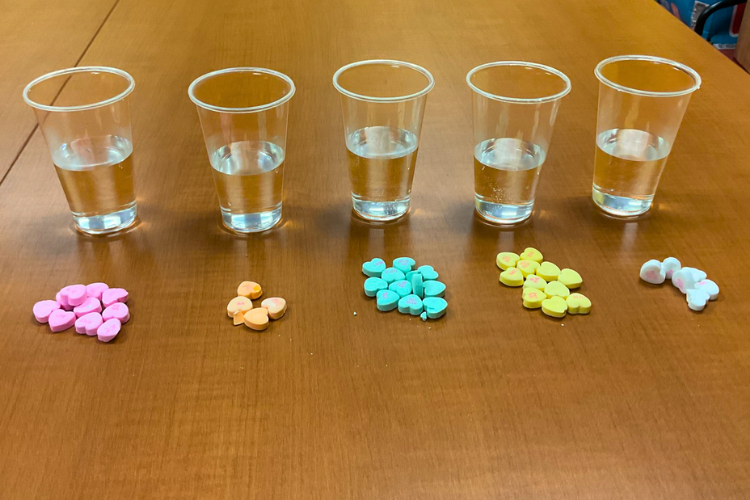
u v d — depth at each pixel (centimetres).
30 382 44
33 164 63
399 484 38
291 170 63
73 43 83
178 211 58
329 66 78
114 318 47
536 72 56
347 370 44
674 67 57
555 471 39
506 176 54
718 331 47
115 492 38
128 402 42
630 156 55
